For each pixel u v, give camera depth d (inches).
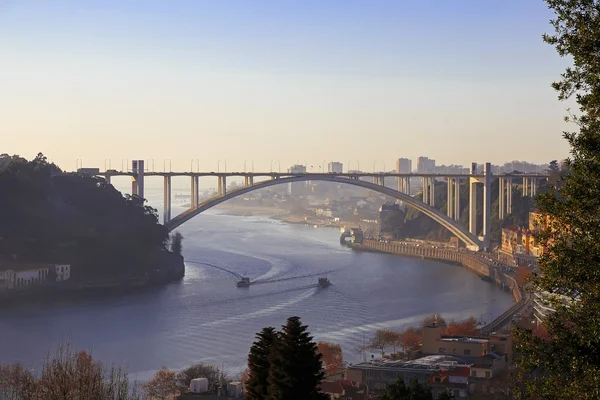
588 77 1195.9
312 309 6092.5
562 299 1226.6
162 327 5344.5
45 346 4672.7
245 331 5221.5
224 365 4237.2
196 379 3230.8
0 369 3494.1
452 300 6727.4
